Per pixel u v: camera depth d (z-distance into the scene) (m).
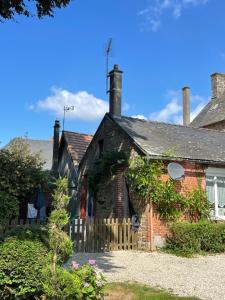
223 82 36.31
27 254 6.26
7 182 14.48
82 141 26.84
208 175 16.59
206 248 14.27
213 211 16.38
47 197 19.28
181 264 11.60
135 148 15.96
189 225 14.18
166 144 16.55
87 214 20.00
